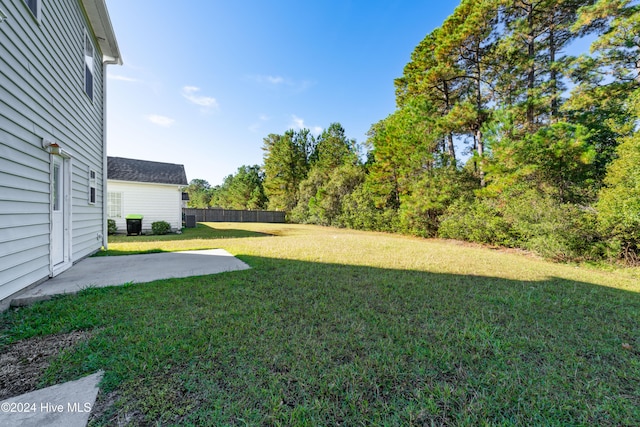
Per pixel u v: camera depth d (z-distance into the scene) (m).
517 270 4.86
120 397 1.47
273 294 3.25
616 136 7.96
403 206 11.49
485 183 10.18
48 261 3.63
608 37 7.98
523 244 7.19
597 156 7.46
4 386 1.54
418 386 1.64
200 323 2.39
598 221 5.83
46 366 1.74
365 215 14.58
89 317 2.46
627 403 1.53
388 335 2.26
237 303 2.91
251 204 29.81
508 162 7.71
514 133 8.01
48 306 2.71
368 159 20.42
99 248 6.35
